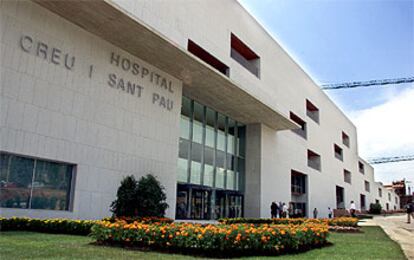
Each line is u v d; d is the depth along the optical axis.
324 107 47.69
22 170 13.52
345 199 53.84
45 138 14.13
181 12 20.61
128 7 16.88
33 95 13.88
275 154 32.31
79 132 15.48
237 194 28.72
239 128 31.22
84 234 11.86
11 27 13.41
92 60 16.45
